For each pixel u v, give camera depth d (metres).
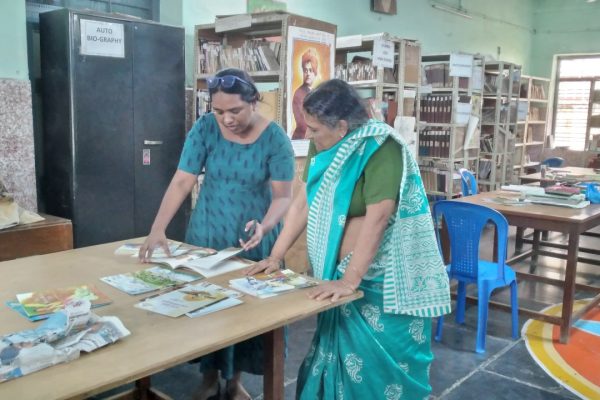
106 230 3.88
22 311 1.57
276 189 2.33
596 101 11.18
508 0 10.56
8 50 3.63
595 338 3.59
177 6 4.84
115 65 3.78
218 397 2.63
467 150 6.82
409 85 5.27
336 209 1.88
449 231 3.43
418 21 8.16
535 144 10.83
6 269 1.99
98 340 1.34
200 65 4.41
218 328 1.47
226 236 2.36
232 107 2.11
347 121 1.78
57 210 3.87
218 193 2.36
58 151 3.79
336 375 1.92
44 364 1.22
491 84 7.87
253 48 4.11
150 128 4.02
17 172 3.68
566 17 11.22
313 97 1.78
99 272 1.96
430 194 6.73
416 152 5.41
